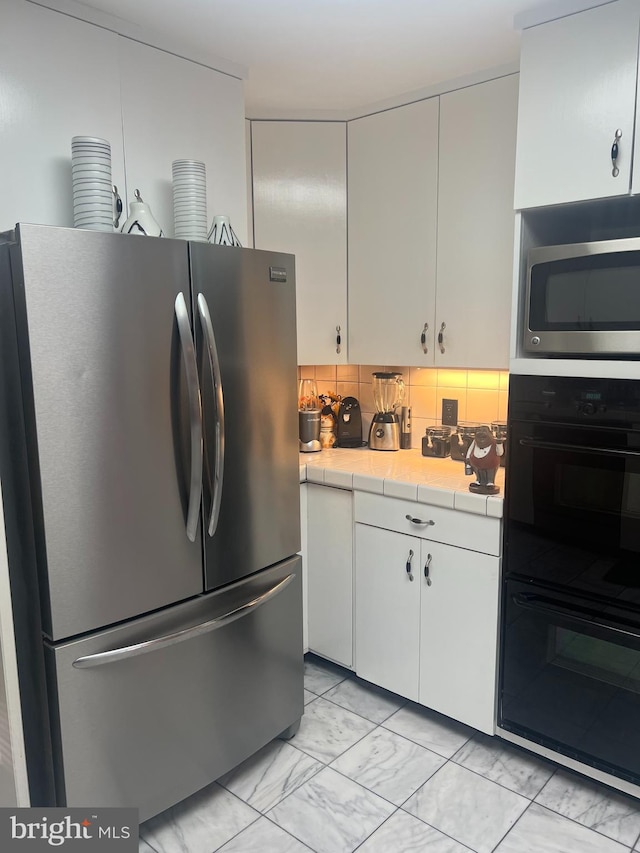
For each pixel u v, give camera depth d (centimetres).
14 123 173
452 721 241
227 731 202
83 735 164
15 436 158
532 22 187
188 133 215
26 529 160
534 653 207
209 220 225
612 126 176
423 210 252
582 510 191
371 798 200
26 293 145
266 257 201
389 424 292
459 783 206
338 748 225
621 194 177
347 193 275
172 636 180
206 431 186
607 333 181
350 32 200
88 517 161
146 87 202
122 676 171
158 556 178
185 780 190
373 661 252
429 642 232
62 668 158
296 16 189
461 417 282
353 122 268
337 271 280
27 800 168
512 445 204
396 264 263
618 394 181
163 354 173
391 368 303
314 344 283
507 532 208
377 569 245
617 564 186
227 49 213
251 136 267
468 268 242
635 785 191
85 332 156
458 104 236
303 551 272
